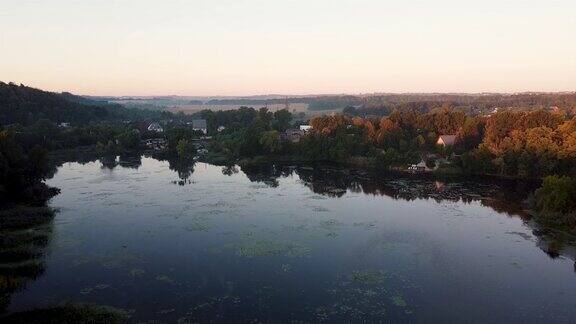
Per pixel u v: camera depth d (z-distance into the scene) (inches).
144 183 4761.3
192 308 1998.0
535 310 2000.5
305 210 3659.0
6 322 1856.5
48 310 1961.1
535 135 5044.3
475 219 3417.8
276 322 1881.2
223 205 3796.8
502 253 2696.9
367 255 2652.6
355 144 6338.6
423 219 3415.4
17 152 4190.5
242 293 2150.6
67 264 2501.2
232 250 2731.3
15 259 2566.4
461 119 7066.9
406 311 1978.3
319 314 1950.1
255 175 5329.7
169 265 2498.8
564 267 2488.9
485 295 2142.0
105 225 3233.3
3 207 3663.9
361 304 2042.3
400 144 6235.2
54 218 3400.6
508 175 5034.5
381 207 3774.6
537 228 3184.1
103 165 6127.0
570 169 4714.6
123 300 2073.1
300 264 2516.0
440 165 5506.9
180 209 3663.9
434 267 2477.9
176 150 7170.3
